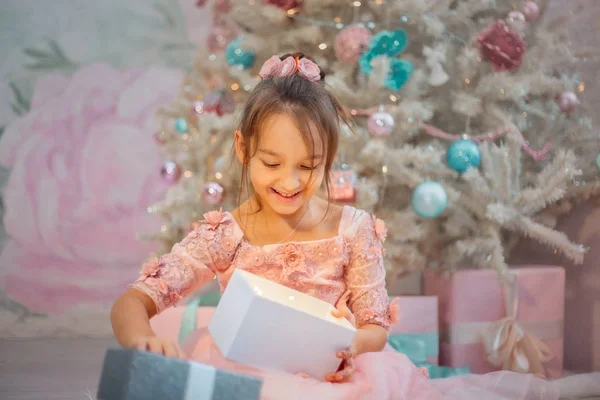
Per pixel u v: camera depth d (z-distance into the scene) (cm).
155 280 134
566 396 183
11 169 286
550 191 204
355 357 129
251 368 117
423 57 221
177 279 136
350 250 143
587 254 226
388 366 125
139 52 296
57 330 277
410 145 206
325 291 139
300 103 131
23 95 289
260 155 132
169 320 183
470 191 211
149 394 97
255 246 140
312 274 139
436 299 207
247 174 166
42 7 291
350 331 120
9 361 226
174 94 298
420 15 204
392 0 207
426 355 205
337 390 114
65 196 288
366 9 217
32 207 285
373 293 142
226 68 217
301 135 129
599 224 221
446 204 200
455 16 214
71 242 286
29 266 282
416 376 127
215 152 212
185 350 133
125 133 294
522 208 208
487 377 139
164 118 249
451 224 211
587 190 220
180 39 298
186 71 298
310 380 116
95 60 294
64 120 291
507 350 201
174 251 140
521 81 211
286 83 134
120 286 288
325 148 134
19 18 290
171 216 221
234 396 101
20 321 278
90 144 291
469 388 132
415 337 205
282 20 211
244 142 138
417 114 199
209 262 141
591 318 224
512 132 209
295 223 143
